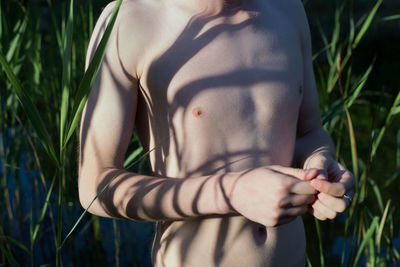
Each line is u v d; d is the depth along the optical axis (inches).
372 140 74.2
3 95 113.3
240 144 46.3
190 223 48.5
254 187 41.2
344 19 241.0
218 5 47.5
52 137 135.0
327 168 47.0
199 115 45.4
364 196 75.8
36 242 114.1
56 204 122.0
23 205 123.0
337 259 102.0
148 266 105.1
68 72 49.0
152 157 49.5
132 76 45.8
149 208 44.6
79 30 112.7
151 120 48.0
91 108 46.4
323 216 41.8
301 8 53.6
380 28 233.3
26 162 134.3
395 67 190.5
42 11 235.9
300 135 56.4
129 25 45.4
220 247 47.8
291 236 51.0
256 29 48.1
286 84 48.3
